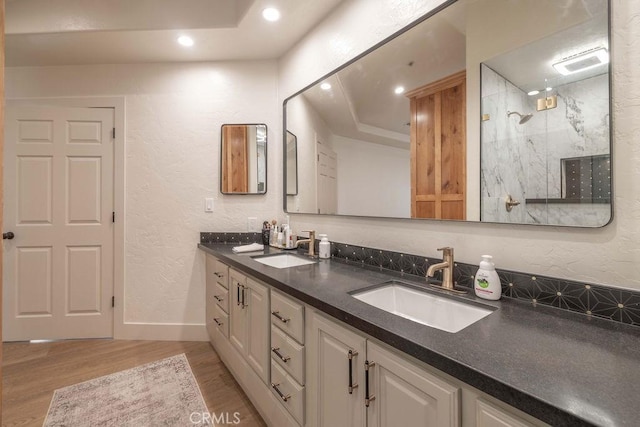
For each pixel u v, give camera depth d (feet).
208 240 8.38
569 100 3.19
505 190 3.71
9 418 5.20
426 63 4.55
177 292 8.46
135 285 8.38
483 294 3.60
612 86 2.93
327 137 6.45
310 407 3.92
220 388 6.15
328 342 3.56
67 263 8.22
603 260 3.03
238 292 5.94
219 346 7.13
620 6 2.90
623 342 2.47
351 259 5.90
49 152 8.13
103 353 7.56
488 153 3.86
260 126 8.32
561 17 3.24
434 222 4.55
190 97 8.36
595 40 3.02
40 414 5.31
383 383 2.84
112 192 8.35
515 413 1.93
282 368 4.49
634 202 2.85
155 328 8.35
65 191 8.18
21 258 8.05
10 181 7.98
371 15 5.37
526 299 3.49
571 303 3.17
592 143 3.05
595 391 1.80
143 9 6.79
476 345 2.39
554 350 2.32
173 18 6.77
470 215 4.06
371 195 5.45
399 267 4.97
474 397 2.15
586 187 3.10
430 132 4.52
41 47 7.41
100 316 8.34
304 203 7.27
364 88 5.54
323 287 4.04
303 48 7.14
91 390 6.02
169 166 8.38
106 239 8.34
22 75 8.20
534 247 3.51
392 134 5.07
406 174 4.86
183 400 5.75
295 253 6.84
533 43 3.44
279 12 6.26
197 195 8.41
